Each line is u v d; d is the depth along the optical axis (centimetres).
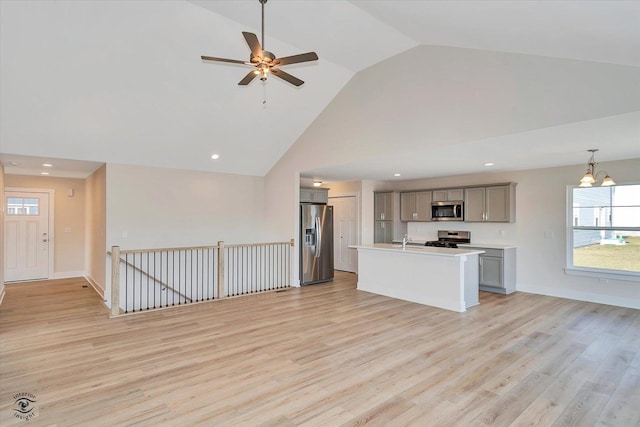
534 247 602
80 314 473
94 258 659
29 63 371
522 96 347
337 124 564
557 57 312
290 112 576
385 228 801
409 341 369
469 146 416
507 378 287
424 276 530
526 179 611
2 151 469
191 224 646
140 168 586
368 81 508
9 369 301
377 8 313
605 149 434
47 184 735
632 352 340
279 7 342
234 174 704
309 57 283
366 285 623
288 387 271
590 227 545
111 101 447
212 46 414
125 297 551
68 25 349
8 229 697
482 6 224
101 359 322
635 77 281
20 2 318
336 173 684
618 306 512
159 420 227
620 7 173
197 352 340
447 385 275
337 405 246
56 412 235
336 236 870
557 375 292
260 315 467
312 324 427
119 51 390
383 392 264
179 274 602
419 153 464
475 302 523
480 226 675
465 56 392
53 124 452
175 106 487
